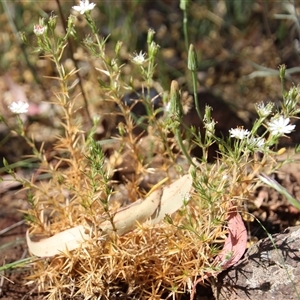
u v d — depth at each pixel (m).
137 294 0.34
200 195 0.32
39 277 0.36
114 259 0.33
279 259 0.32
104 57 0.35
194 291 0.32
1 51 0.62
